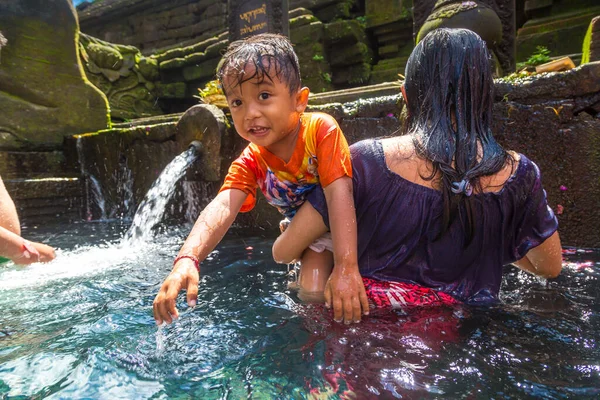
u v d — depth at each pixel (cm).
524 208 138
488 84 142
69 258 284
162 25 1295
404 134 156
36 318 158
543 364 107
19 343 133
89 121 634
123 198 541
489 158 135
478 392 95
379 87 455
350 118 334
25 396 101
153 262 268
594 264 216
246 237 342
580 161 255
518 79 273
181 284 129
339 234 135
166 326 143
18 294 191
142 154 513
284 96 141
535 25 730
